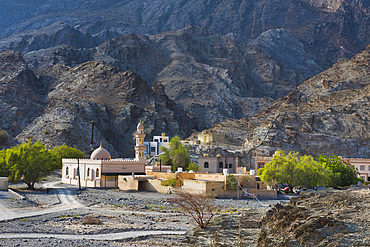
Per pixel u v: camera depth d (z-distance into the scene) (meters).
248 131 169.38
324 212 21.14
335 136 148.38
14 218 45.97
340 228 18.70
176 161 129.25
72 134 189.50
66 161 107.75
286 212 22.47
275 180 84.88
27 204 59.47
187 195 44.34
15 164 83.06
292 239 19.62
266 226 23.39
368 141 145.75
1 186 76.69
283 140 146.88
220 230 28.92
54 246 32.25
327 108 163.75
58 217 48.34
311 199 24.23
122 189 88.19
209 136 165.50
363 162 121.38
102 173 92.38
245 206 60.25
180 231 40.47
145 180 85.12
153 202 65.62
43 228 40.50
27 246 31.91
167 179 83.25
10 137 182.88
